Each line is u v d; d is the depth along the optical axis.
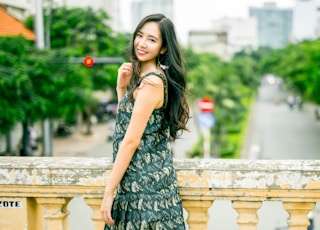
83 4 41.72
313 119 46.97
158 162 2.38
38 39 17.44
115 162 2.29
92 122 40.19
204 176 2.70
